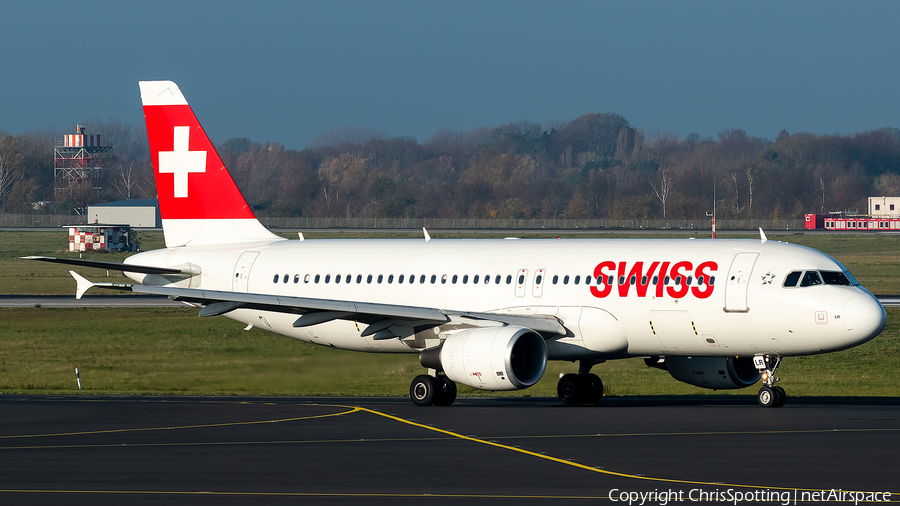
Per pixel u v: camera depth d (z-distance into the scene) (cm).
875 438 9356
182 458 8544
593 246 13475
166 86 16075
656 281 12675
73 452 8894
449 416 11512
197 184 16050
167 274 15750
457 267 14038
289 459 8462
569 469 7888
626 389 15975
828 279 12150
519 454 8631
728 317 12306
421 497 6862
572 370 17888
